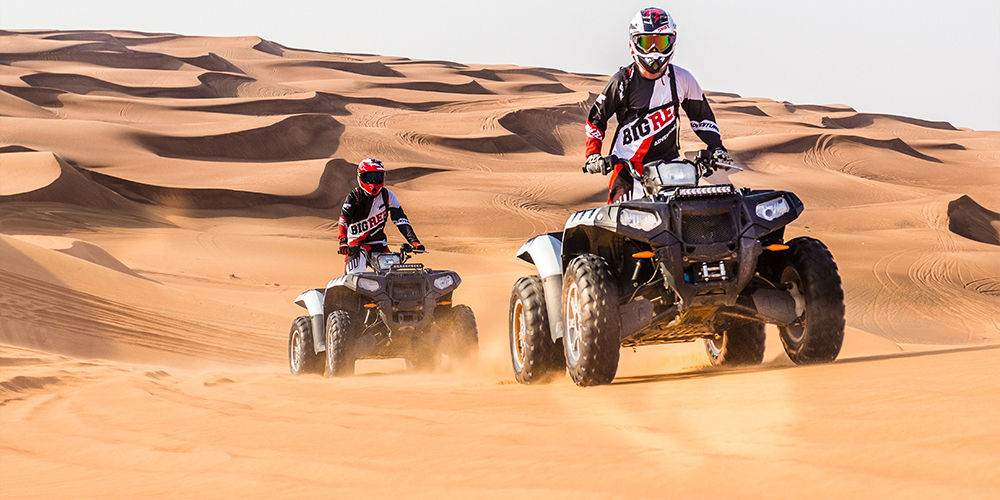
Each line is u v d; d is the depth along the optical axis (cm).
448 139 19575
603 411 530
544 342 933
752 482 264
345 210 1644
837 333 819
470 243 9238
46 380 1205
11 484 509
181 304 3275
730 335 1080
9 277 2678
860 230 12600
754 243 827
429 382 1098
